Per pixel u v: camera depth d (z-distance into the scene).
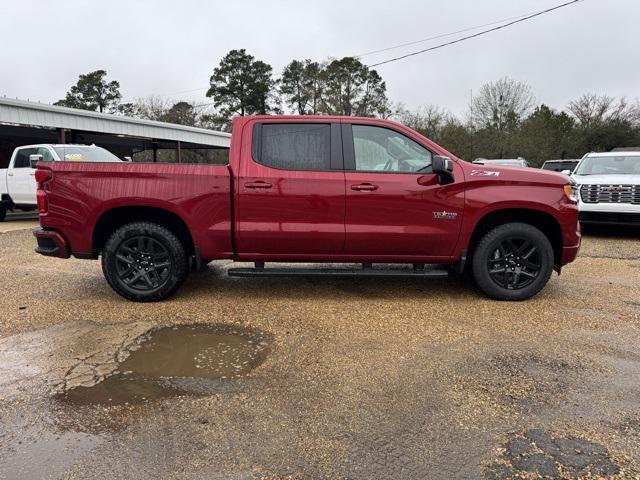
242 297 4.92
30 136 21.45
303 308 4.55
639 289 5.28
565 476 2.15
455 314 4.39
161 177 4.49
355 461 2.26
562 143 38.53
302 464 2.24
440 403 2.79
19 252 7.62
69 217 4.56
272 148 4.57
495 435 2.47
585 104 48.50
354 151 4.57
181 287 5.30
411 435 2.47
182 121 50.72
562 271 6.18
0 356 3.43
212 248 4.62
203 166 4.52
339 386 3.00
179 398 2.85
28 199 11.51
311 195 4.49
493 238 4.64
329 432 2.50
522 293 4.74
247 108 48.25
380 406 2.76
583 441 2.42
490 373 3.18
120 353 3.49
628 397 2.87
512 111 43.47
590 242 8.59
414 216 4.54
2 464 2.24
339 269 4.81
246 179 4.49
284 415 2.66
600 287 5.36
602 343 3.70
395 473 2.17
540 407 2.75
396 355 3.47
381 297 4.94
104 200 4.49
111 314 4.36
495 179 4.55
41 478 2.14
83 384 3.02
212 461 2.26
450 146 40.66
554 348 3.60
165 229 4.62
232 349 3.58
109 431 2.51
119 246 4.60
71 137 18.80
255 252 4.66
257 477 2.15
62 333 3.88
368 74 46.41
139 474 2.17
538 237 4.62
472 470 2.19
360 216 4.52
